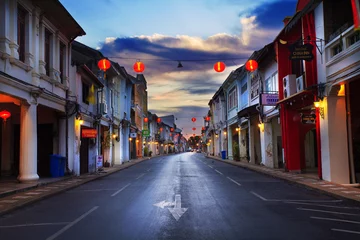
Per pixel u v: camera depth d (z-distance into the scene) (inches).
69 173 751.1
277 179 667.4
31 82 581.9
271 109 884.6
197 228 273.7
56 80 682.2
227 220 301.9
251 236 247.4
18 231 277.0
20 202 402.6
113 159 1294.3
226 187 544.1
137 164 1337.4
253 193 474.3
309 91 600.1
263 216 318.3
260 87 983.6
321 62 581.6
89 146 912.3
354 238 242.5
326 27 567.2
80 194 497.0
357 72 475.2
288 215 323.0
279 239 239.9
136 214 333.7
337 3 569.0
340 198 420.5
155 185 581.6
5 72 496.1
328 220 301.3
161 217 317.7
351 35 493.7
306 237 244.5
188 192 485.1
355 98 571.8
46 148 766.5
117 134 1336.1
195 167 1064.2
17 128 786.2
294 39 733.9
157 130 3095.5
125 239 244.2
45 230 277.6
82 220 312.0
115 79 1311.5
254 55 957.8
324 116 576.1
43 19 627.5
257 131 1153.4
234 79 1412.4
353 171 559.8
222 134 1824.6
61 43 736.3
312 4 579.5
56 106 695.7
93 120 943.0
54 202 425.7
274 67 864.3
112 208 370.6
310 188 516.1
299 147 764.6
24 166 575.2
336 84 538.9
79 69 804.6
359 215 323.9
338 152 562.3
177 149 4744.1
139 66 555.8
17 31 542.6
